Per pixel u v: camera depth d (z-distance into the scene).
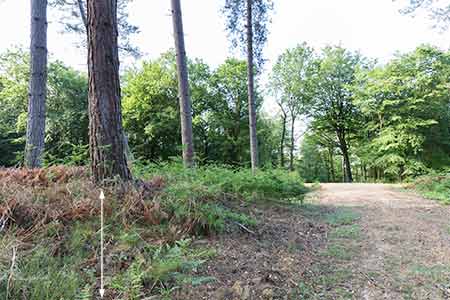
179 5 7.39
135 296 2.01
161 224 3.21
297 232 4.22
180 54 7.36
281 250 3.44
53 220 2.77
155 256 2.45
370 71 19.83
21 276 1.87
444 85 16.89
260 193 5.63
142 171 4.76
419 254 3.61
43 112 6.06
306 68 28.09
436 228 4.84
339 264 3.23
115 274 2.29
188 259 2.65
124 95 23.22
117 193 3.46
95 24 3.74
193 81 25.14
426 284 2.79
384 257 3.49
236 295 2.33
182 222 3.34
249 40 10.23
